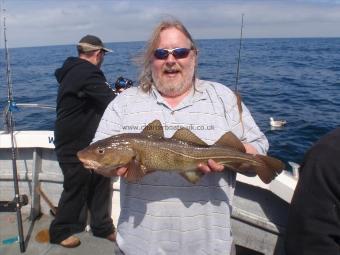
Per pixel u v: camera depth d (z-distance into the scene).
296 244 1.73
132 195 2.42
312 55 45.12
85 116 3.90
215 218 2.39
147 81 2.54
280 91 17.66
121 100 2.57
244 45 77.25
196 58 2.55
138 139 2.30
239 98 2.56
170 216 2.36
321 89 18.06
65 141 3.93
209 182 2.37
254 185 3.26
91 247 4.20
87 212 4.45
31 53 88.81
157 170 2.33
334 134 1.72
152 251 2.39
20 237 4.04
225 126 2.43
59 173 4.69
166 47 2.39
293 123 11.43
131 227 2.45
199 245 2.39
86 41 4.00
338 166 1.62
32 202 4.65
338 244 1.64
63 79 3.94
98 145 2.32
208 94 2.48
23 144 4.53
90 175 4.05
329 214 1.63
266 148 2.54
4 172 4.79
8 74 4.24
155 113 2.46
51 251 4.10
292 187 2.97
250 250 3.62
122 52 62.22
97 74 3.88
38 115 13.63
